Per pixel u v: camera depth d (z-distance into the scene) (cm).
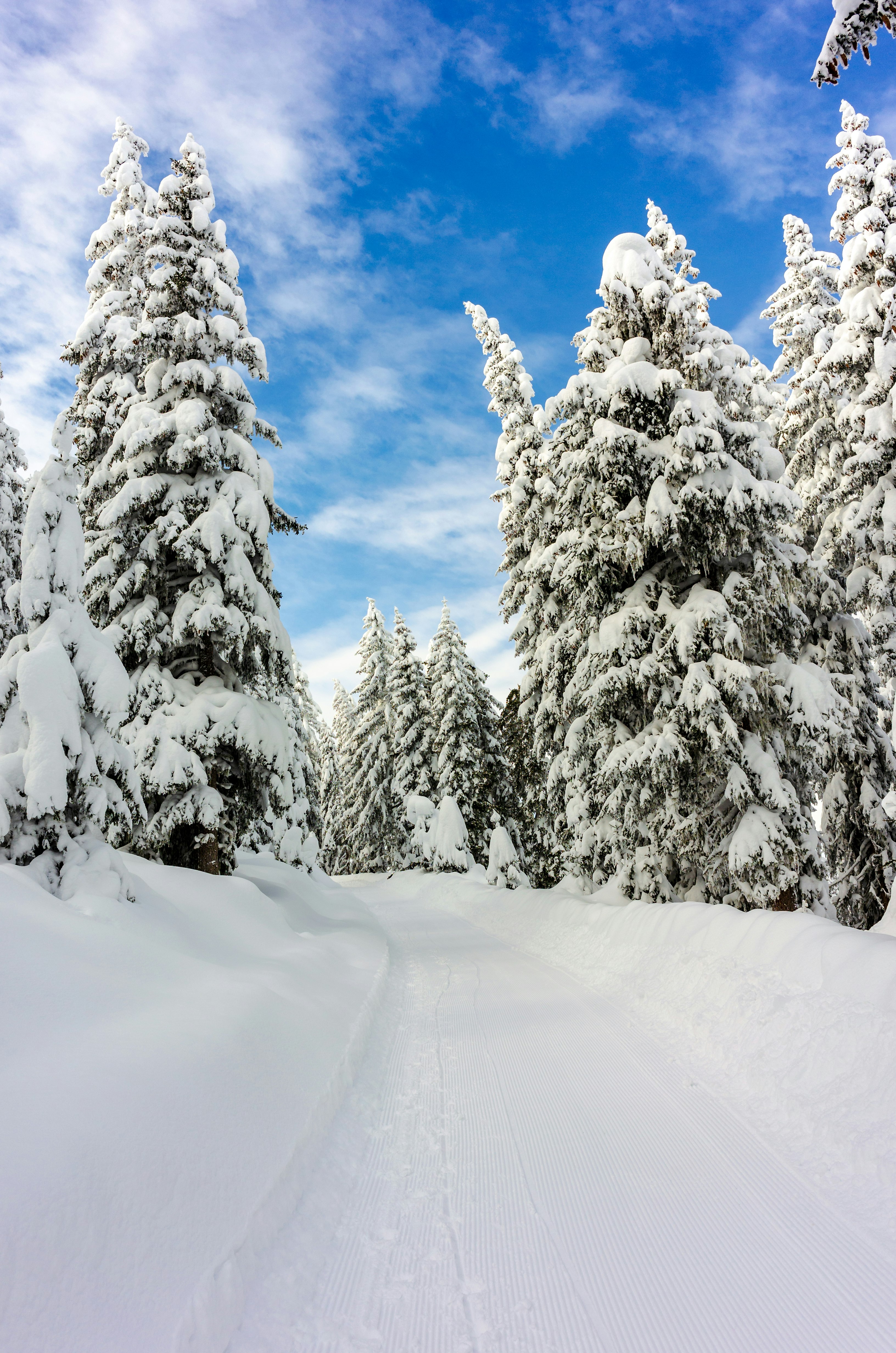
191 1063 461
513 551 1956
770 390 2155
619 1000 877
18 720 782
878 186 1521
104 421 1577
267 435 1485
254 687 1911
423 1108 580
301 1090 534
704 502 1148
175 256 1403
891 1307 311
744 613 1154
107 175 1895
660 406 1257
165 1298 290
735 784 1109
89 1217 301
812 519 1747
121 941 650
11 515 1747
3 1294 250
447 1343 303
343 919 1773
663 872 1266
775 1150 457
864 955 627
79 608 851
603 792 1398
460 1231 393
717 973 783
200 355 1448
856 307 1545
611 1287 337
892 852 1434
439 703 3425
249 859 1939
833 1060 523
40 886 702
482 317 2103
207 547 1273
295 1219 401
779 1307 315
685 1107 538
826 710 1130
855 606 1609
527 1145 496
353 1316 322
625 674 1222
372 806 4047
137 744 1202
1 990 465
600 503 1282
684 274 1403
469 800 3262
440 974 1191
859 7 436
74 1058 412
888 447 1529
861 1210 381
